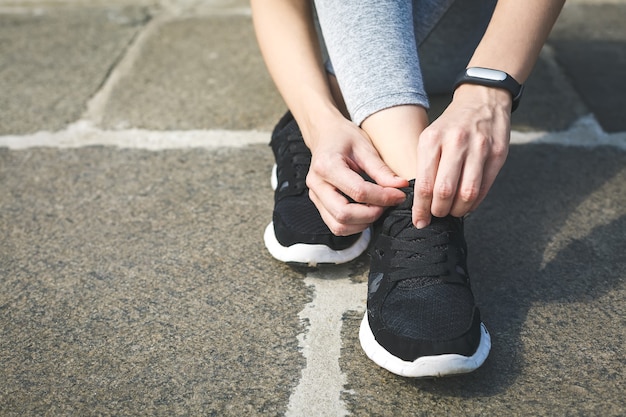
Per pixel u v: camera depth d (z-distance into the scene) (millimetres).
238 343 1186
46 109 1926
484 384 1088
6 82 2066
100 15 2504
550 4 1166
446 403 1057
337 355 1157
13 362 1162
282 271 1350
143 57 2199
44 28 2416
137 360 1158
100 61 2178
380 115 1169
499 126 1082
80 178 1647
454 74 1608
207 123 1847
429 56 1565
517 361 1127
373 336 1114
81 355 1172
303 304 1267
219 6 2566
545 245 1387
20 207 1557
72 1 2615
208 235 1454
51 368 1148
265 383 1106
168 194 1585
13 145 1775
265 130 1810
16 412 1069
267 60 1380
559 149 1695
